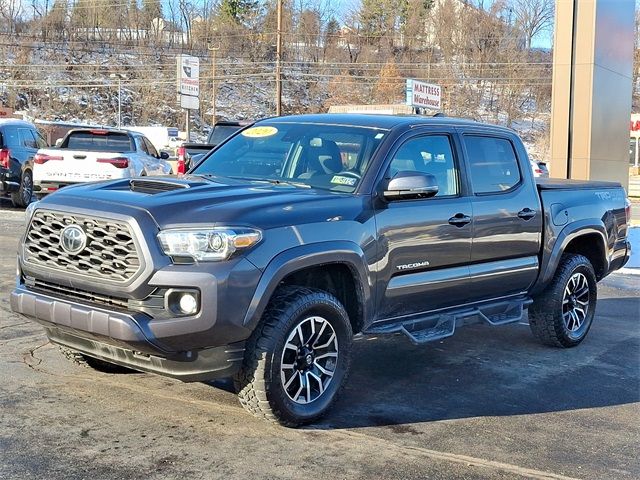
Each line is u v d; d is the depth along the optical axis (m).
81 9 96.62
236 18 96.31
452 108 86.94
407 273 5.31
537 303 6.91
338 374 4.86
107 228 4.27
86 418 4.65
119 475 3.87
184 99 36.34
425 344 7.00
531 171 6.64
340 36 95.31
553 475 4.14
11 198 17.39
